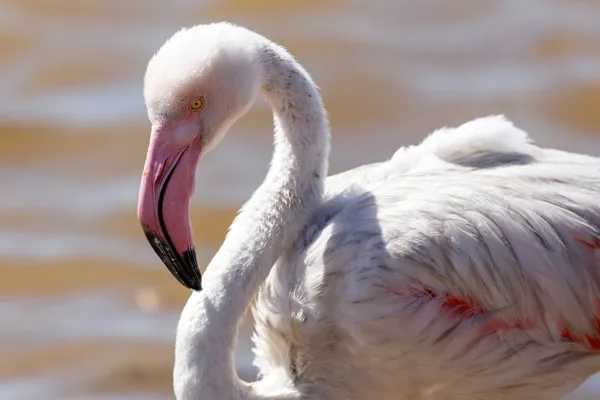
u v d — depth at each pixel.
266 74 8.80
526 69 21.69
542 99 20.31
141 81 21.64
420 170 9.09
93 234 16.58
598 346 8.88
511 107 20.05
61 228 16.75
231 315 8.65
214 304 8.65
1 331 14.02
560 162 9.12
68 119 20.14
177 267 8.47
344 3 24.73
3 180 18.25
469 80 21.23
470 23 23.88
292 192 8.93
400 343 8.58
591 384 12.23
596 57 22.03
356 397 8.89
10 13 24.50
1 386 12.73
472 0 24.92
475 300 8.57
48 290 15.12
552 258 8.59
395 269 8.50
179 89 8.41
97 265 15.69
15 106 20.69
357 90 20.77
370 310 8.52
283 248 8.91
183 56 8.47
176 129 8.47
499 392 8.93
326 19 23.86
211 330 8.58
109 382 12.69
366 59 22.02
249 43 8.69
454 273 8.52
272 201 8.94
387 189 8.91
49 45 23.05
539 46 22.64
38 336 13.88
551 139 18.91
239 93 8.58
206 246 15.74
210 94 8.49
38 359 13.34
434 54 22.36
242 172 17.88
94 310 14.55
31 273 15.50
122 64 22.31
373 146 18.86
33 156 18.95
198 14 24.47
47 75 21.89
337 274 8.61
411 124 19.59
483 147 9.20
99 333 13.93
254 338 9.36
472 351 8.65
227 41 8.56
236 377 8.70
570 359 8.87
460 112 19.92
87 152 19.06
